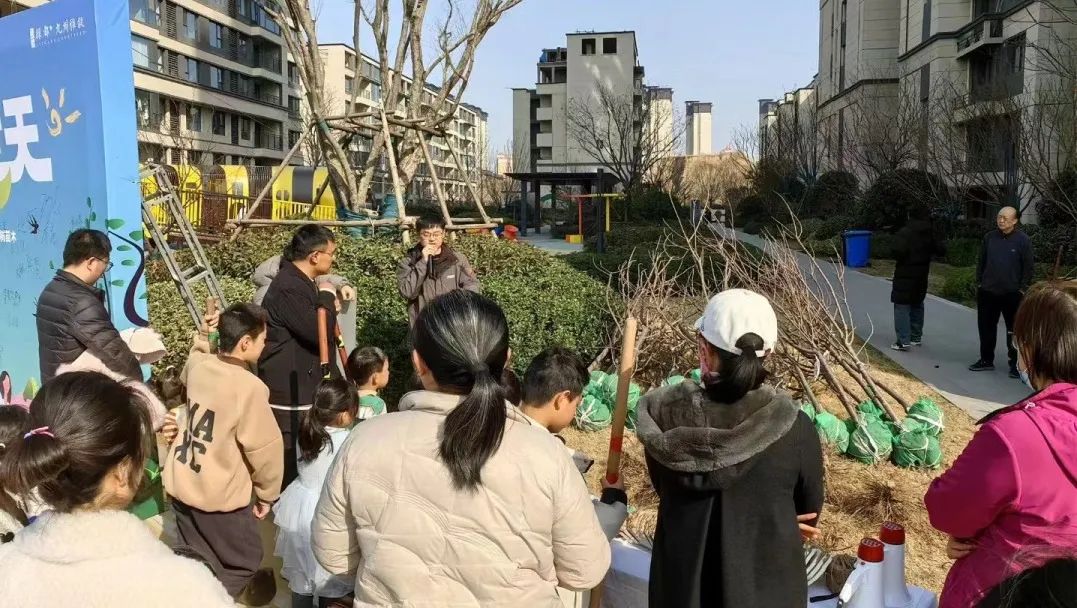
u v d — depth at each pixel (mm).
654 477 2193
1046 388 1892
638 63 65562
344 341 4691
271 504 3451
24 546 1486
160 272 7656
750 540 1962
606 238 18938
